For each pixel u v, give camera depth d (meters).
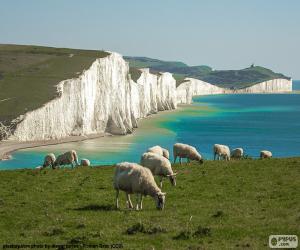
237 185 28.98
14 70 149.50
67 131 126.69
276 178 30.89
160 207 22.42
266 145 109.88
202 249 16.25
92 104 136.38
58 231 18.95
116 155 93.38
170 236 18.02
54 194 27.34
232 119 187.12
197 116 199.50
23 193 27.78
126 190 22.75
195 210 22.50
